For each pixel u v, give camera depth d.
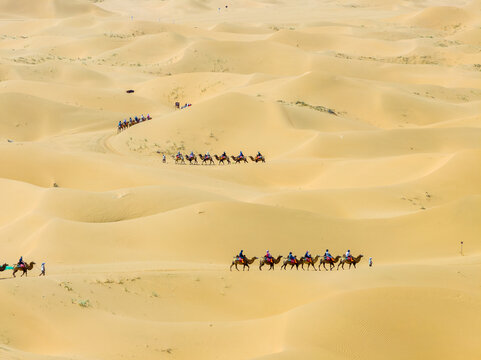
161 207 52.12
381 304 27.56
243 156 74.88
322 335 25.52
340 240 45.19
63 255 40.81
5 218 52.09
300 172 70.19
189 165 73.94
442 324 26.91
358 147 78.00
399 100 104.88
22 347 25.06
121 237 44.03
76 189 59.88
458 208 48.41
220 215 45.66
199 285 34.53
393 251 44.78
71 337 26.48
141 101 111.38
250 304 33.34
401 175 64.81
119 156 74.31
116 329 27.27
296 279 35.75
